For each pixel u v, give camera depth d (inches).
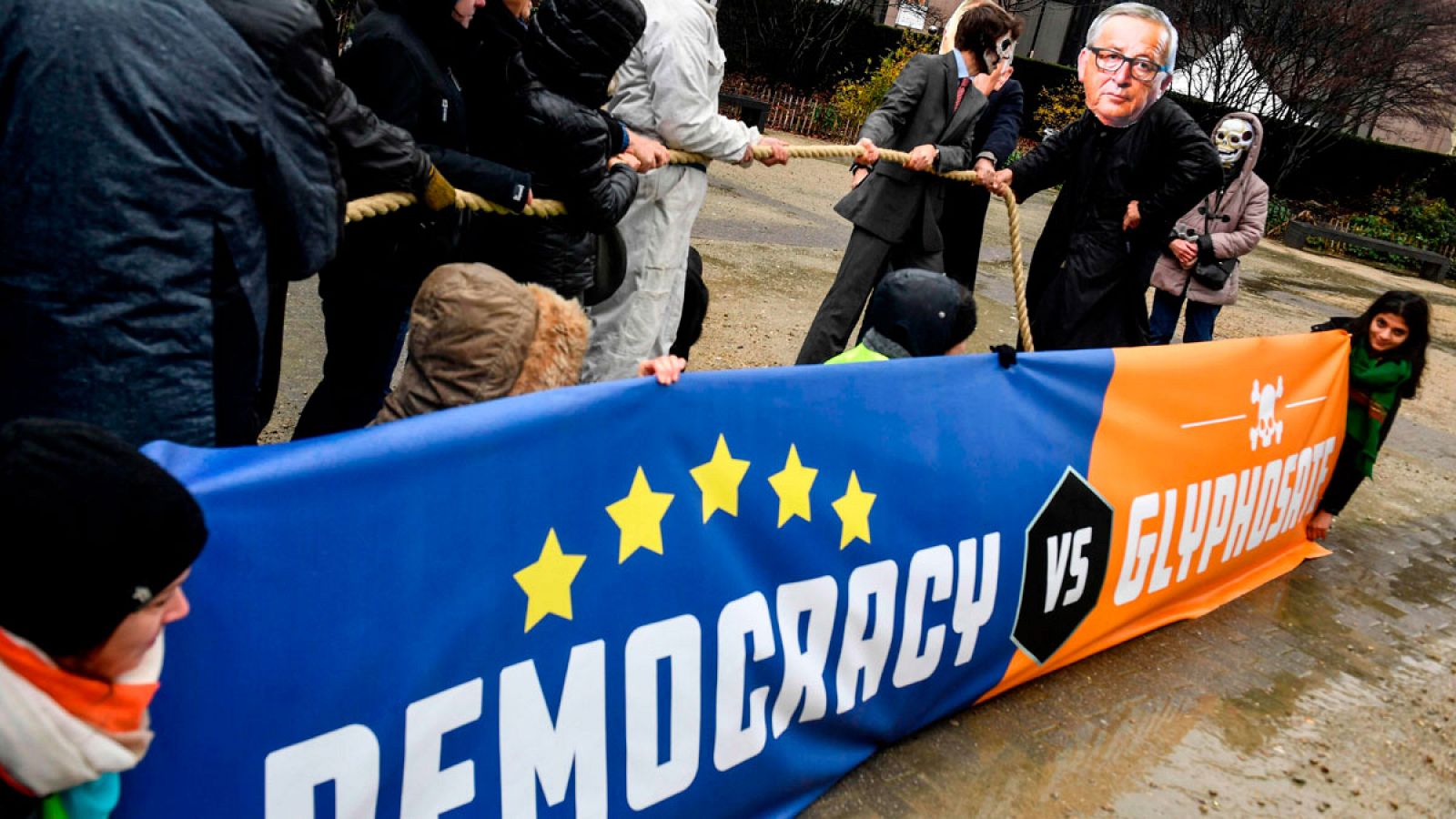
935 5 879.1
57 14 62.4
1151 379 132.3
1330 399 170.1
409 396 80.3
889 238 176.9
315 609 64.2
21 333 66.2
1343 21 759.7
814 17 773.9
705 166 138.9
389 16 99.0
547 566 76.7
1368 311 173.9
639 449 82.0
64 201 63.8
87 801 53.6
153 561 48.6
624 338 140.2
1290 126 804.0
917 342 115.4
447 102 101.3
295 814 64.6
